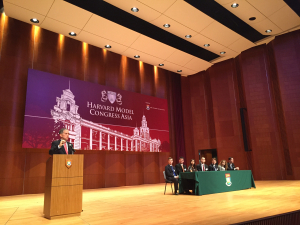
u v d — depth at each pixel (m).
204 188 5.94
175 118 11.93
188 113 12.55
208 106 12.14
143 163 10.40
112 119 9.46
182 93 12.80
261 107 10.27
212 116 11.81
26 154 7.47
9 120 7.27
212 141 11.66
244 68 10.84
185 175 6.21
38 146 7.48
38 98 7.75
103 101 9.34
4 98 7.31
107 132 9.21
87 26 8.45
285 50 9.84
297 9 8.25
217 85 11.73
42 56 8.29
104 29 8.67
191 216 3.43
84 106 8.78
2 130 7.13
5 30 7.70
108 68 10.01
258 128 10.19
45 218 3.54
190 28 8.97
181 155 11.68
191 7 7.82
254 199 4.84
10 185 6.97
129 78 10.61
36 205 4.97
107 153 9.27
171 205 4.47
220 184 6.34
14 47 7.76
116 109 9.66
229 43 10.17
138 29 8.97
